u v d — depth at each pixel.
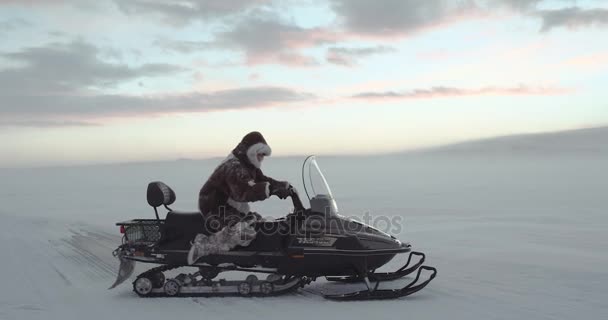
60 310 4.91
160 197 5.41
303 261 5.31
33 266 7.53
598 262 7.34
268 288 5.41
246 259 5.35
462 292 5.55
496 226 12.07
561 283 5.96
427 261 7.61
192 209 18.56
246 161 5.40
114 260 8.08
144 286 5.40
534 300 5.17
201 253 5.28
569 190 25.05
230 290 5.41
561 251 8.38
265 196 5.12
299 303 5.12
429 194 24.23
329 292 5.63
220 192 5.38
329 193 5.61
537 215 14.48
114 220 14.92
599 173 47.22
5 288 5.99
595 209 15.95
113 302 5.22
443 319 4.49
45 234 11.59
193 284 5.44
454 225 12.44
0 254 8.67
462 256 7.98
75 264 7.71
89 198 27.12
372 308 4.89
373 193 25.53
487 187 29.11
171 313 4.76
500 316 4.58
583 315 4.60
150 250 5.40
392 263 7.52
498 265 7.17
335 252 5.25
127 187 41.66
